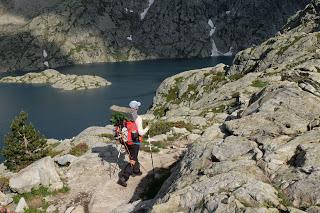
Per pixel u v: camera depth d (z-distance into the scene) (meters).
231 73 65.06
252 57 63.00
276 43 60.19
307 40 54.78
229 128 11.95
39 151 23.36
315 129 10.46
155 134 23.84
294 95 12.79
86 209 14.22
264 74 42.22
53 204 14.95
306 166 8.80
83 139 23.52
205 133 12.65
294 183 8.48
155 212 8.93
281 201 8.14
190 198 9.02
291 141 10.11
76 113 189.88
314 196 7.94
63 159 18.12
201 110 37.09
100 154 18.81
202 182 9.33
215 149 10.91
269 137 10.73
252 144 10.59
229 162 10.02
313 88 13.37
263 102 13.27
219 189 8.85
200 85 65.06
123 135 14.48
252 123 11.73
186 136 22.38
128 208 12.30
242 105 29.83
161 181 14.74
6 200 15.16
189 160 11.57
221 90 41.38
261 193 8.23
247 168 9.57
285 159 9.59
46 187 15.98
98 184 15.82
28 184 15.87
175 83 71.38
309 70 17.67
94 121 173.50
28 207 14.55
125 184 14.81
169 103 66.62
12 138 23.27
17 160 22.94
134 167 15.40
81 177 16.80
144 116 41.69
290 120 11.33
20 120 23.66
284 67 42.09
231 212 7.95
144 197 13.96
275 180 8.95
